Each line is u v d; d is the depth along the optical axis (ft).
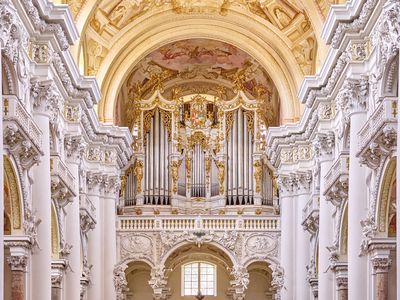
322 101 104.99
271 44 127.34
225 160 137.69
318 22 107.65
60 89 97.96
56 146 94.43
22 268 79.05
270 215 132.87
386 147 74.69
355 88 86.79
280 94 127.85
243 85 142.10
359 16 85.10
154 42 127.85
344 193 93.61
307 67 124.26
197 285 143.33
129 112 141.38
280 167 126.72
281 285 126.41
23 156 76.69
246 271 130.21
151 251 130.52
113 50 124.16
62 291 99.40
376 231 80.74
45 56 85.61
